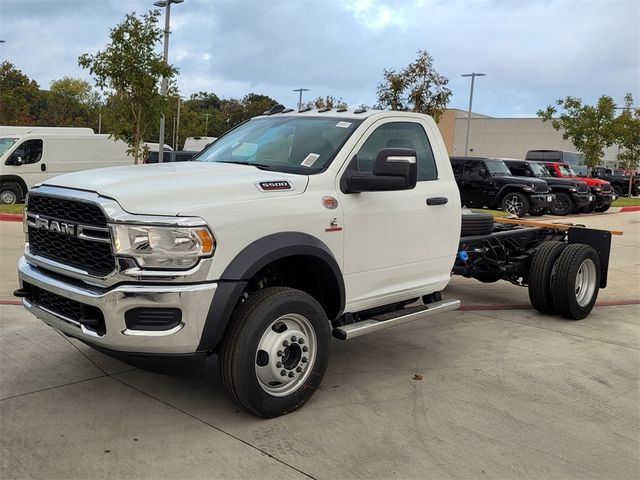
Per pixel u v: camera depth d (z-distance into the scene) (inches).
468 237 259.9
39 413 161.5
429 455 145.3
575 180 888.3
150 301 140.2
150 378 187.5
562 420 167.6
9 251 402.6
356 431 156.5
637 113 1320.1
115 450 142.6
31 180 747.4
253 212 153.6
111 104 682.2
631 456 148.4
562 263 267.4
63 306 158.1
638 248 533.6
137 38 637.3
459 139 2645.2
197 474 133.3
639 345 239.3
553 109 1227.9
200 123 2226.9
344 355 218.5
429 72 876.6
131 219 139.3
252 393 153.9
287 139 195.6
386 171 168.7
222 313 146.0
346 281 179.6
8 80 2770.7
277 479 132.5
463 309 293.3
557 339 245.4
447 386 190.2
